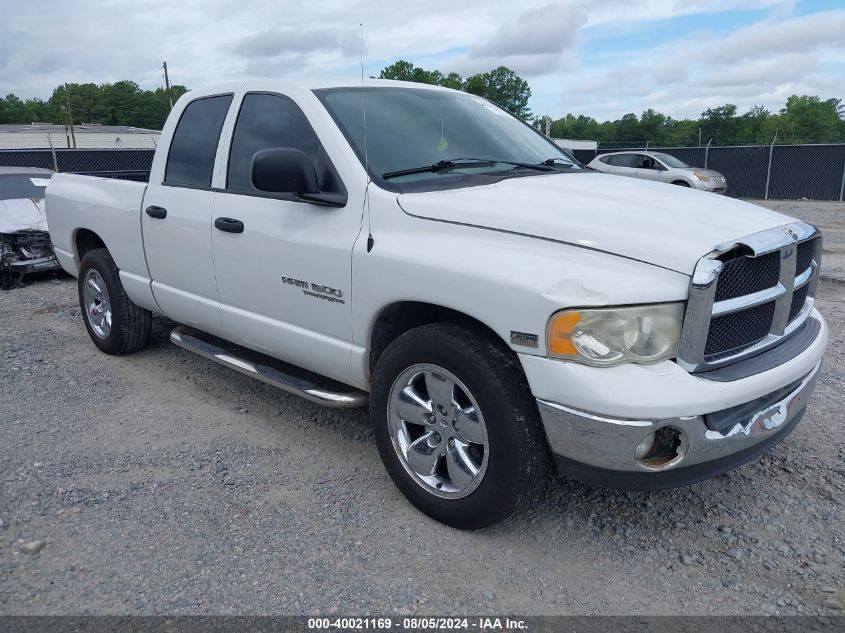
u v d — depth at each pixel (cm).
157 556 301
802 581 285
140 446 405
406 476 331
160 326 632
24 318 705
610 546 310
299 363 392
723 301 273
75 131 5194
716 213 306
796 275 314
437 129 392
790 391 308
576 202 312
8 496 348
